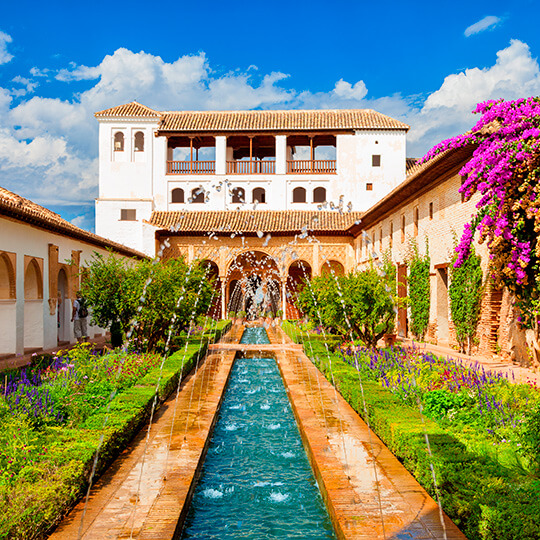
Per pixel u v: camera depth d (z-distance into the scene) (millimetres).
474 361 12641
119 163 31969
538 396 7043
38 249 15156
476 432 6066
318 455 6105
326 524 4984
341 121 32406
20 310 13875
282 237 31141
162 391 8805
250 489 5910
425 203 18359
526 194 9164
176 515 4457
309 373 12453
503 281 10219
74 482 4609
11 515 3789
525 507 3680
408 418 6441
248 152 37094
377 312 13812
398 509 4527
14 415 6133
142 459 5707
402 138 32000
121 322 13781
